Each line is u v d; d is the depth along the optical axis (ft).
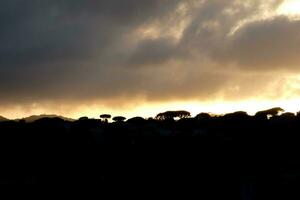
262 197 360.69
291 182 366.22
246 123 517.55
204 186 380.17
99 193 379.96
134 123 578.66
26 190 383.24
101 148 456.86
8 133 488.44
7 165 423.23
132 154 441.27
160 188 383.45
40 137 480.64
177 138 471.21
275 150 431.84
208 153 431.02
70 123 551.18
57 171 416.05
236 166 401.29
